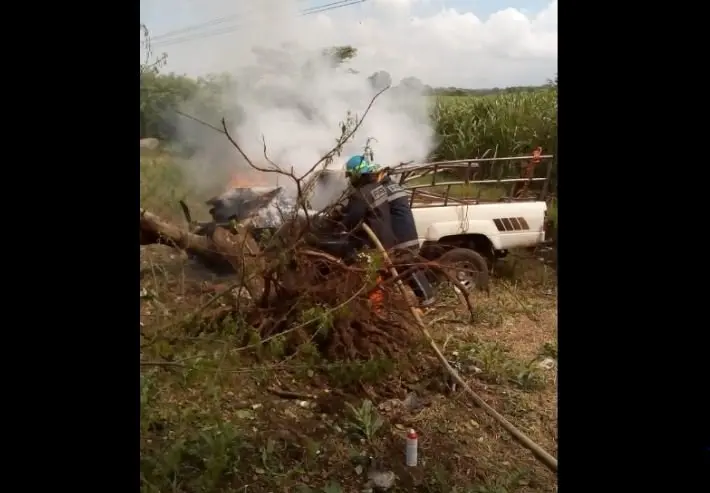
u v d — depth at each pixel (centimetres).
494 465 334
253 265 441
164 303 464
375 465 319
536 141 1059
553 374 444
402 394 393
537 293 610
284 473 307
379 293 440
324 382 396
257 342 393
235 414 349
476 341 489
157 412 338
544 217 635
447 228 606
